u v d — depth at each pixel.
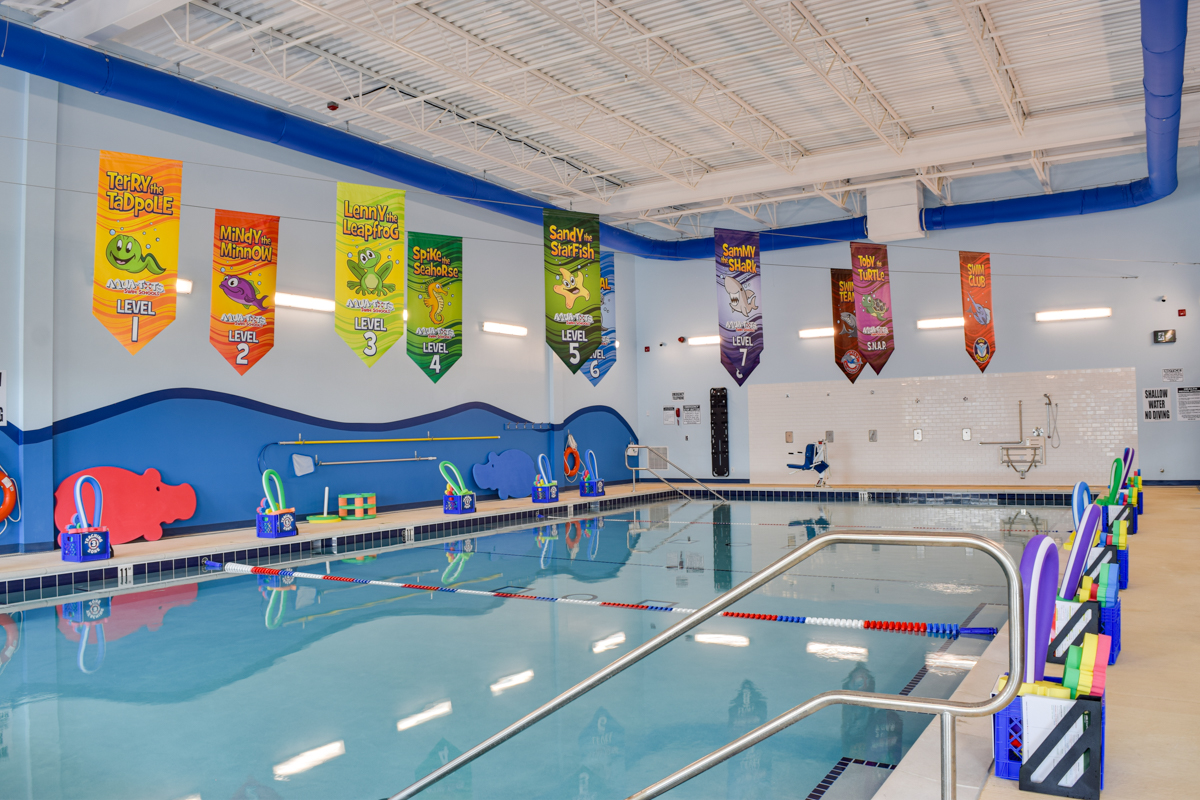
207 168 10.02
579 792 3.15
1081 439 13.99
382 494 12.06
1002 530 10.03
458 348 9.97
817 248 16.11
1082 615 3.31
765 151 11.88
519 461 14.43
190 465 9.70
